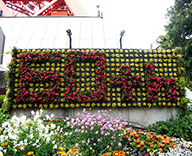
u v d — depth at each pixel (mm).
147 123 5160
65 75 5211
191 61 9766
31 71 5168
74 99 5059
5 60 7871
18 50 5426
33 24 10781
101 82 5191
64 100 5027
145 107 5258
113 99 5137
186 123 4379
